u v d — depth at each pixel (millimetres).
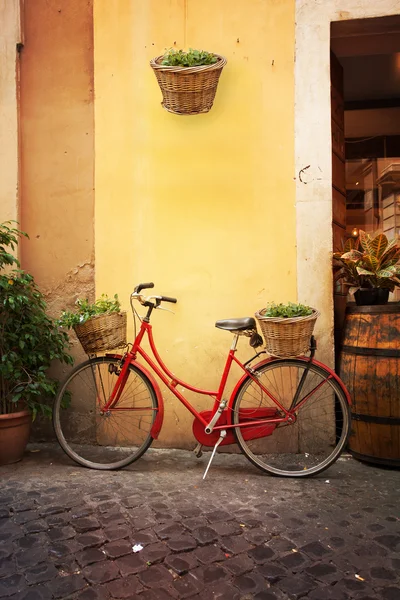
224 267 3740
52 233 3990
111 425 3834
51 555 2203
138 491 2943
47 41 4004
